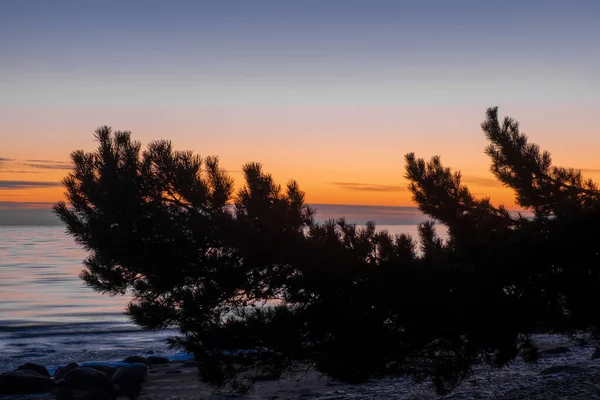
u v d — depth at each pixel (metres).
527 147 8.31
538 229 7.68
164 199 7.95
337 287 7.43
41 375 14.29
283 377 13.56
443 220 8.49
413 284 7.18
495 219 8.06
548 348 16.88
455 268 7.51
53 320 33.12
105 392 12.85
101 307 40.66
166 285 7.84
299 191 7.79
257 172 7.78
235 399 11.39
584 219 7.33
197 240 7.65
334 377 7.50
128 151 7.98
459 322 7.30
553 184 8.10
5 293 50.81
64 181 8.20
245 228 7.46
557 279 7.27
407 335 7.30
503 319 7.21
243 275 7.71
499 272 7.38
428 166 8.73
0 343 25.02
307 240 7.54
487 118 8.54
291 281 7.54
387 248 7.52
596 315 7.05
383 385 12.14
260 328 7.27
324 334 7.35
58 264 96.44
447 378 7.44
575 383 9.76
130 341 25.41
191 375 15.43
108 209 7.86
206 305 7.73
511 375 11.87
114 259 7.97
